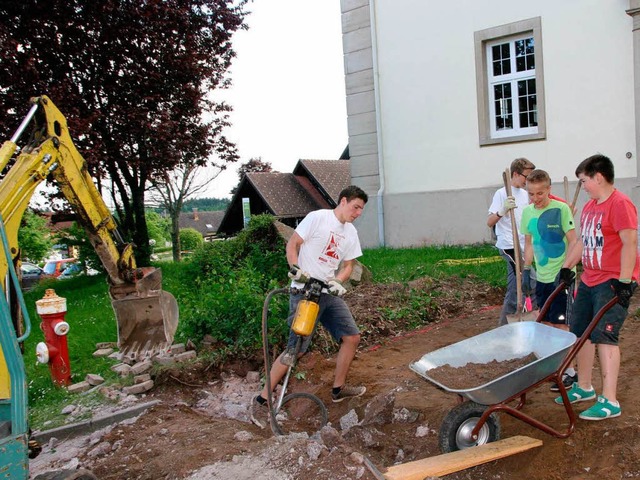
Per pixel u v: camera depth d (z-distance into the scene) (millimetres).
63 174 5211
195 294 8539
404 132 15109
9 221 4242
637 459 3660
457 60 14102
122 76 14008
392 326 7594
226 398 5742
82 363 6812
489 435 4012
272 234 9641
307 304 4496
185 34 14523
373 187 15805
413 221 15172
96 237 5828
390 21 15031
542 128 12984
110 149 13883
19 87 11969
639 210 11789
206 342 6824
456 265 10781
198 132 15359
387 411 4691
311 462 3732
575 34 12406
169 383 6000
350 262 5156
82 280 14750
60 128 5156
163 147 14453
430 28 14414
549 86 12836
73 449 4777
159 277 6508
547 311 4973
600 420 4102
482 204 14070
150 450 4477
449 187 14547
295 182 29484
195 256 10008
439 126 14547
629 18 11711
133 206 15852
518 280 5520
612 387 4082
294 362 4730
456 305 8492
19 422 3285
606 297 4137
